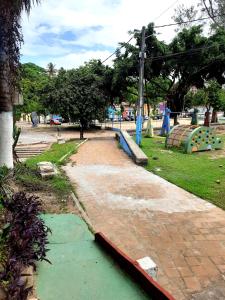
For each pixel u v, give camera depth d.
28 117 49.78
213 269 5.07
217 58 22.72
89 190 9.07
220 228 6.59
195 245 5.84
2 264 3.53
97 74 26.48
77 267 4.26
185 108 48.59
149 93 30.67
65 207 7.29
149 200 8.30
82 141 20.52
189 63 23.06
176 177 10.66
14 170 7.03
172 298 3.28
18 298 2.97
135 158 13.02
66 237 5.48
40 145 20.11
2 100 7.04
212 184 9.79
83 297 3.60
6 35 6.55
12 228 3.79
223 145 18.16
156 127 29.09
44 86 27.70
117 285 3.82
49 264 4.31
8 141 7.22
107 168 12.12
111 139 21.75
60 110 24.22
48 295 3.63
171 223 6.80
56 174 10.07
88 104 24.34
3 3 5.80
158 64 23.81
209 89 31.17
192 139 15.70
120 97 27.92
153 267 4.17
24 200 4.64
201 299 4.35
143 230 6.42
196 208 7.76
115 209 7.58
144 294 3.63
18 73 7.41
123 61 23.16
